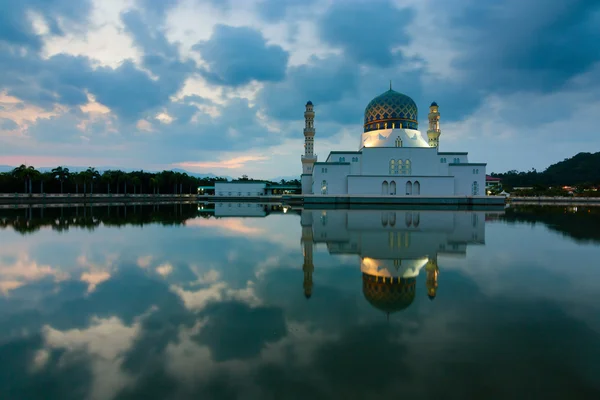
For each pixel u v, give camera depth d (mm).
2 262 17016
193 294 11883
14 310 10430
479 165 83875
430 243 22531
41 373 6891
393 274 14531
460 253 19109
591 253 19156
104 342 8258
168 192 156125
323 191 84562
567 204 98688
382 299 11258
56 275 14516
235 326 9109
